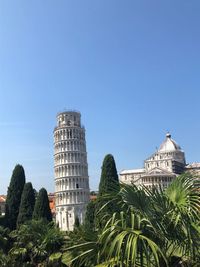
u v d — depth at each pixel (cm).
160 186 1878
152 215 1723
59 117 18312
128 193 1766
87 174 18112
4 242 7006
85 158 18225
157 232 1675
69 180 17462
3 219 9369
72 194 17300
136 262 1641
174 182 1858
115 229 1612
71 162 17625
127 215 1712
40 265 5825
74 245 1839
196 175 1867
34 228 6209
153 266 1661
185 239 1722
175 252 1770
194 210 1747
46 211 8681
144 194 1764
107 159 6694
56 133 18200
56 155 18050
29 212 8906
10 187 9644
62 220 17175
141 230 1655
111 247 1541
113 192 1825
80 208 17162
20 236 6309
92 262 1747
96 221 1909
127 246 1530
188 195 1784
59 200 17525
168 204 1758
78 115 18425
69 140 17812
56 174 17938
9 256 6009
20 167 9781
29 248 6006
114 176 6581
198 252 1756
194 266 1777
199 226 1738
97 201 1934
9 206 9475
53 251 5653
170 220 1719
